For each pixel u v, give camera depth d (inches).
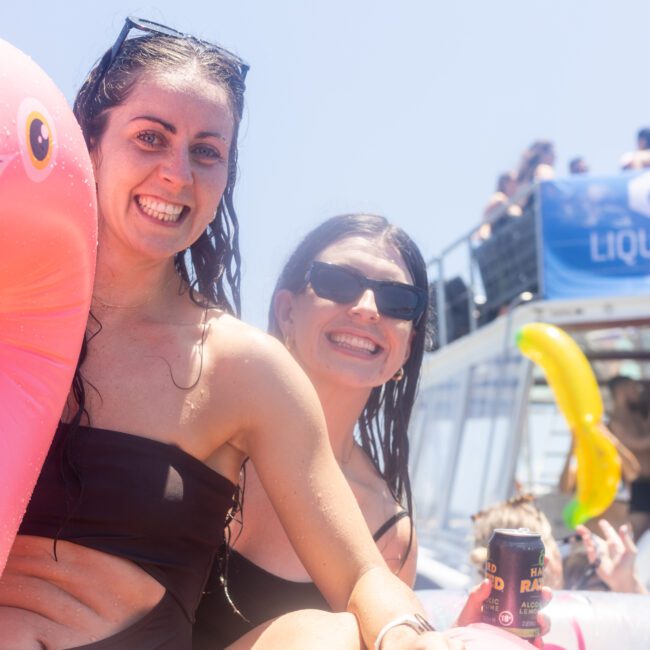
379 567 72.4
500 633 71.2
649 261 265.4
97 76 72.9
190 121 69.9
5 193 53.5
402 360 104.8
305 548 72.9
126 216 70.3
